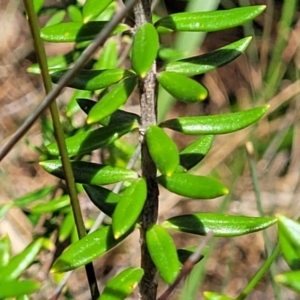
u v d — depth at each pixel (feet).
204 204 1.72
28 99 1.90
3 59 1.98
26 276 0.87
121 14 0.51
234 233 0.62
